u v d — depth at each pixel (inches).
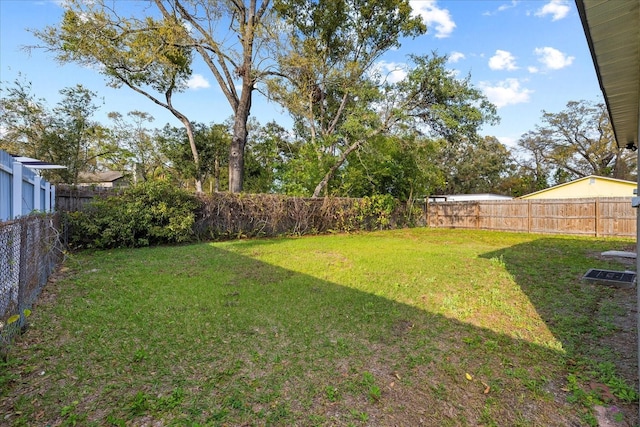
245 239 420.2
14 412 73.6
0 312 99.6
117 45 534.9
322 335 119.4
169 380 88.2
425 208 724.7
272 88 562.9
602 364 100.1
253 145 909.2
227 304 150.3
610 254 295.7
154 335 115.3
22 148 579.2
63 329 118.3
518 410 80.4
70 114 603.2
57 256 236.2
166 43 533.0
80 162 663.1
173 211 358.3
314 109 773.9
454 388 88.6
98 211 330.0
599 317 140.7
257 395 82.8
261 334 119.3
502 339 118.6
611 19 81.9
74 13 487.5
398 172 660.7
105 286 175.8
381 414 77.3
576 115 1057.5
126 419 72.3
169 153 802.2
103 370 92.0
